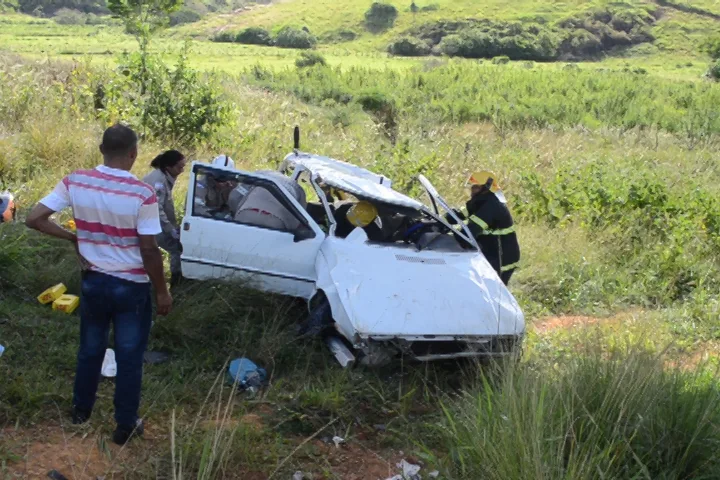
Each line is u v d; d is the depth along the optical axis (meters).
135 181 4.14
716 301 8.52
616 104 29.94
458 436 4.62
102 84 13.78
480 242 7.31
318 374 5.68
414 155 13.01
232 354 5.82
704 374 5.39
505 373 4.98
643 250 10.05
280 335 5.95
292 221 6.66
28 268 6.60
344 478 4.50
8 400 4.70
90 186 4.13
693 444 4.52
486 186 7.25
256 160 12.22
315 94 28.19
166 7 13.34
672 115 27.89
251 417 5.02
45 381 4.94
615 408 4.58
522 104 28.31
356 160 12.46
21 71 14.71
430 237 6.81
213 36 99.50
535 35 94.00
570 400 4.60
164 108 12.43
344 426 5.09
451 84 35.75
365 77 36.84
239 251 6.53
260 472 4.40
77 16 111.94
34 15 114.56
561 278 8.90
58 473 4.05
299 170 7.50
